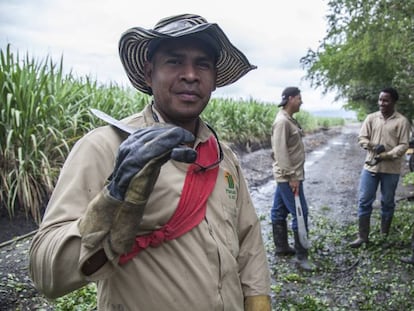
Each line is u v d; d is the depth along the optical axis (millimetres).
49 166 4824
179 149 971
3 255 3906
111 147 1195
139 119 1320
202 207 1242
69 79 6164
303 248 4324
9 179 4605
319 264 4430
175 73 1279
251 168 10625
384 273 4152
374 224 5707
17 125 4641
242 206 1537
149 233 1173
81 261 970
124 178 951
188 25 1282
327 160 14539
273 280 4027
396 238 5051
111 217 973
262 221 6191
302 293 3766
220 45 1358
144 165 946
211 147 1362
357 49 8656
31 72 5176
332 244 5105
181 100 1280
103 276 1019
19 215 4703
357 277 4094
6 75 4793
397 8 6090
